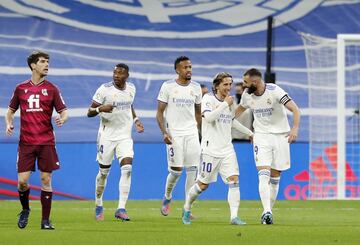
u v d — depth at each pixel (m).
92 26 83.75
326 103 76.75
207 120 37.78
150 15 85.19
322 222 40.28
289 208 53.69
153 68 81.31
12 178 62.34
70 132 74.00
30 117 34.00
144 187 63.56
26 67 79.44
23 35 81.81
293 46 83.50
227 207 54.22
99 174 42.22
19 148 34.31
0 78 78.06
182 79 43.03
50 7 84.06
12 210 49.25
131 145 42.34
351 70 79.31
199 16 85.50
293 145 65.00
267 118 38.97
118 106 42.03
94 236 31.28
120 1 85.81
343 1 86.81
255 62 82.81
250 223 39.34
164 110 43.66
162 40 83.62
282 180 64.44
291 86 80.75
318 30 85.00
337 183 63.12
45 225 34.66
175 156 43.19
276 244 28.73
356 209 52.59
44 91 34.03
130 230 34.38
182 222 39.81
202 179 38.44
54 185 63.00
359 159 68.31
